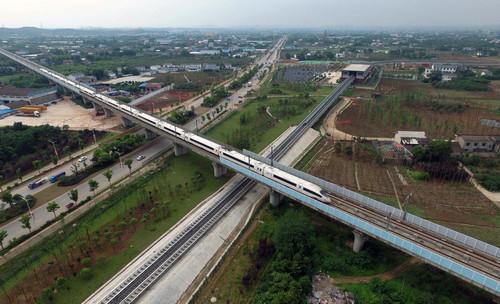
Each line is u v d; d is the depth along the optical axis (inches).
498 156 3848.4
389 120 5305.1
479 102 6176.2
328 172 3681.1
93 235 2652.6
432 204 3004.4
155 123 4416.8
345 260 2324.1
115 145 4207.7
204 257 2474.2
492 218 2787.9
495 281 1681.8
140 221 2849.4
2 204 3080.7
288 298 1843.0
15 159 4025.6
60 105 6776.6
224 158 3339.1
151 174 3715.6
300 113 5905.5
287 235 2290.8
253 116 5807.1
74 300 2054.6
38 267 2330.2
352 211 2470.5
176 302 2097.7
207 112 6205.7
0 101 6599.4
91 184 3134.8
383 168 3735.2
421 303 1934.1
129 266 2347.4
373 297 2014.0
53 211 2753.4
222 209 3019.2
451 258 1975.9
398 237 2038.6
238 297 2076.8
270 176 2920.8
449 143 3747.5
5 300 2058.3
